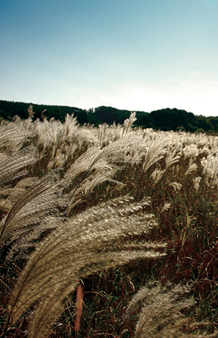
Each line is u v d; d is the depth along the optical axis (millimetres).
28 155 1205
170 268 2041
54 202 1130
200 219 3035
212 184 3889
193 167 4305
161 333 708
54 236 708
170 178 4383
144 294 1003
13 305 703
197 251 2449
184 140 11164
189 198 3650
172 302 946
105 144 4879
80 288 1305
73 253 654
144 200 749
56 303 745
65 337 1330
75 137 4125
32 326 761
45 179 946
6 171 1150
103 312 1608
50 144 5773
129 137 1540
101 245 678
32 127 6406
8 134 1363
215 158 3848
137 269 2092
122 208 753
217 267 2166
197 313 1417
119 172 4340
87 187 2314
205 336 675
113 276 1938
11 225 1048
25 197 933
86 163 1729
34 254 695
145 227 712
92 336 1360
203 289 1825
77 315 1291
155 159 3422
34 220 1107
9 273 1850
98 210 760
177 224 2760
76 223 727
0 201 1612
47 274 662
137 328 820
